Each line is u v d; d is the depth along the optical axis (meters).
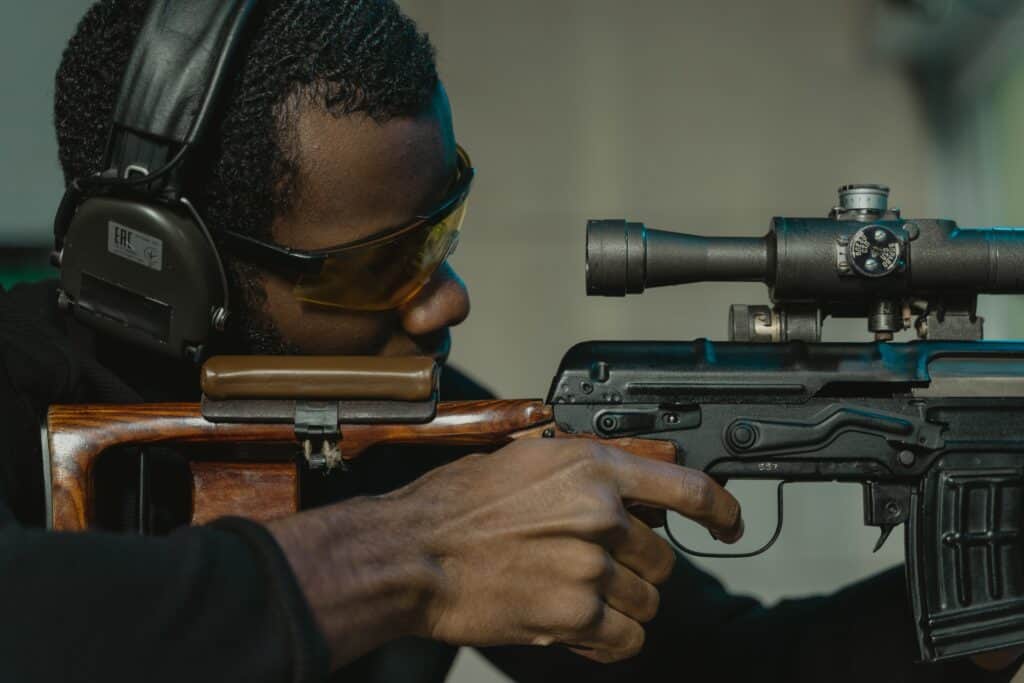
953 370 1.56
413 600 1.21
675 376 1.54
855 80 4.32
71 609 1.05
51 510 1.45
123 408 1.47
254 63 1.41
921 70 4.29
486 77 4.35
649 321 4.38
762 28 4.32
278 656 1.07
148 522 1.49
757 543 4.17
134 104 1.39
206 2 1.39
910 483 1.58
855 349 1.57
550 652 1.95
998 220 4.29
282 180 1.42
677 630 1.93
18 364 1.48
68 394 1.50
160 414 1.46
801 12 4.31
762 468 1.55
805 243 1.49
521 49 4.35
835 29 4.31
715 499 1.37
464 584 1.25
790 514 4.19
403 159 1.45
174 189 1.40
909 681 1.69
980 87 4.26
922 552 1.57
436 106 1.50
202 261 1.41
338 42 1.41
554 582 1.28
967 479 1.56
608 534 1.29
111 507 1.58
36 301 1.67
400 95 1.43
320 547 1.16
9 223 3.52
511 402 1.52
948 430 1.56
